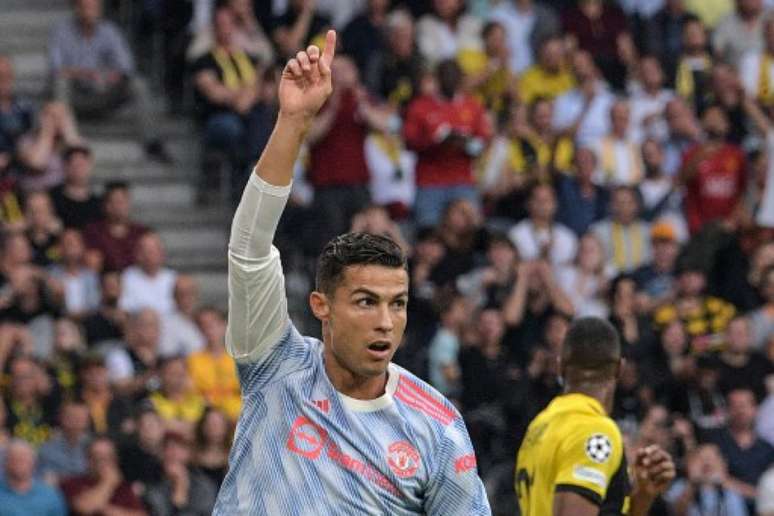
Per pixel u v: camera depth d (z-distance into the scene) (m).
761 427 40.75
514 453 37.88
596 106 49.66
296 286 43.41
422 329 40.41
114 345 39.25
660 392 40.75
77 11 47.53
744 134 51.22
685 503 37.81
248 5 48.50
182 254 45.78
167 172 47.47
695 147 48.25
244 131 45.84
